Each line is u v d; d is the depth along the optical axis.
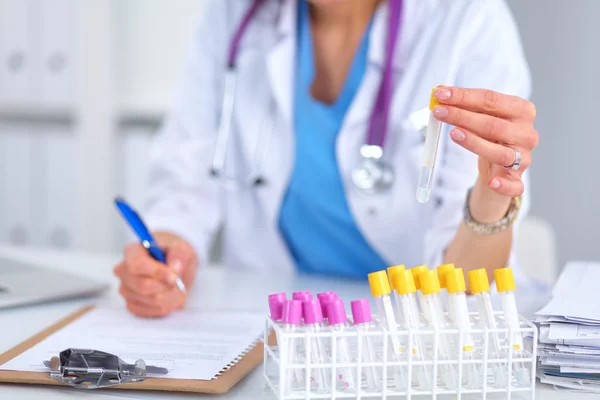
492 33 1.18
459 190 1.10
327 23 1.32
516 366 0.68
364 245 1.31
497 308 0.76
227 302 1.07
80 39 2.18
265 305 1.05
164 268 0.95
